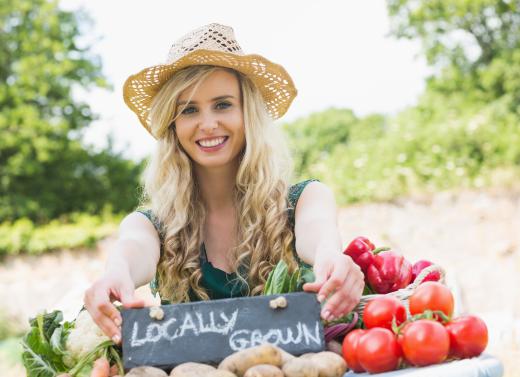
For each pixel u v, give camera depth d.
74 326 2.21
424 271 2.37
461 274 8.76
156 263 2.62
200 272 2.74
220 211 2.84
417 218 11.05
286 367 1.70
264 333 1.90
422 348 1.84
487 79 14.54
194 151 2.66
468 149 12.44
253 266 2.70
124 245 2.46
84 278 11.19
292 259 2.73
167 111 2.65
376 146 13.60
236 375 1.71
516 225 10.09
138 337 1.88
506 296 7.75
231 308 1.92
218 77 2.62
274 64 2.67
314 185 2.77
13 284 11.35
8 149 15.59
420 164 12.35
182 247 2.74
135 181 16.14
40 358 2.11
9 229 13.13
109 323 1.93
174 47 2.84
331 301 1.98
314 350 1.89
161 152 2.79
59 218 15.71
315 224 2.49
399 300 2.13
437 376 1.75
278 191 2.73
